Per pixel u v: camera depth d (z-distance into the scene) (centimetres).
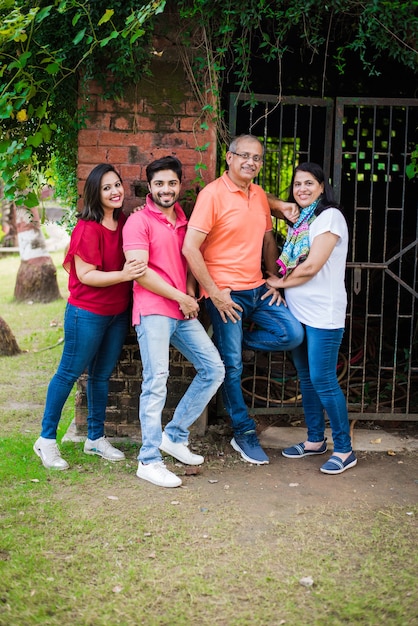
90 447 463
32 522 367
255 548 343
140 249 412
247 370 591
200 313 491
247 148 423
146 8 420
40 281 1152
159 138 474
